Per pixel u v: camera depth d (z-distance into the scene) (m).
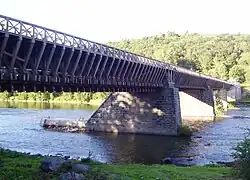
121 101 73.81
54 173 23.95
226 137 66.81
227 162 42.69
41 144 56.31
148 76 66.38
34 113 107.94
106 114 74.50
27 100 168.38
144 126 71.44
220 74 194.75
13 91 37.41
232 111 126.75
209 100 109.31
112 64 52.34
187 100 112.00
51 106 141.12
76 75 45.66
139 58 62.38
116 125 73.44
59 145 56.03
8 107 130.00
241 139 63.94
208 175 30.00
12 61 33.06
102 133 71.81
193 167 35.88
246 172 27.08
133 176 26.30
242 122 92.88
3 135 64.38
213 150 53.81
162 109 70.50
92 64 47.22
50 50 38.44
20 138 61.62
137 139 64.56
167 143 60.31
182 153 51.59
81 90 50.62
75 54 43.81
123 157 48.53
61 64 42.16
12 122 83.94
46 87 42.56
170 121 69.56
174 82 77.12
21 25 33.06
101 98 160.62
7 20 31.36
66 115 103.88
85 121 76.75
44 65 38.72
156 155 50.16
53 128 75.56
